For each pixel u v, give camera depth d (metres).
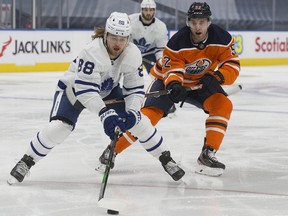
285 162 6.02
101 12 22.20
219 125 5.31
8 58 17.08
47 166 5.69
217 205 4.37
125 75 4.71
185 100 5.58
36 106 10.24
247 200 4.52
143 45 10.11
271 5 25.08
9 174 5.34
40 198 4.53
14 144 6.90
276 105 10.73
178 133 7.80
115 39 4.37
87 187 4.89
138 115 4.60
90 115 9.29
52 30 17.91
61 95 4.81
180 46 5.14
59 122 4.77
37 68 17.69
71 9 21.72
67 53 18.31
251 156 6.30
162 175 5.37
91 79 4.49
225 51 5.22
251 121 8.84
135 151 6.49
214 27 5.20
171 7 23.25
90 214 4.11
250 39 21.33
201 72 5.36
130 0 22.28
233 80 5.29
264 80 15.66
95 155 6.27
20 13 19.70
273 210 4.24
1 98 11.31
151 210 4.22
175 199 4.53
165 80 5.15
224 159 6.13
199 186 4.96
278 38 22.20
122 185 4.98
